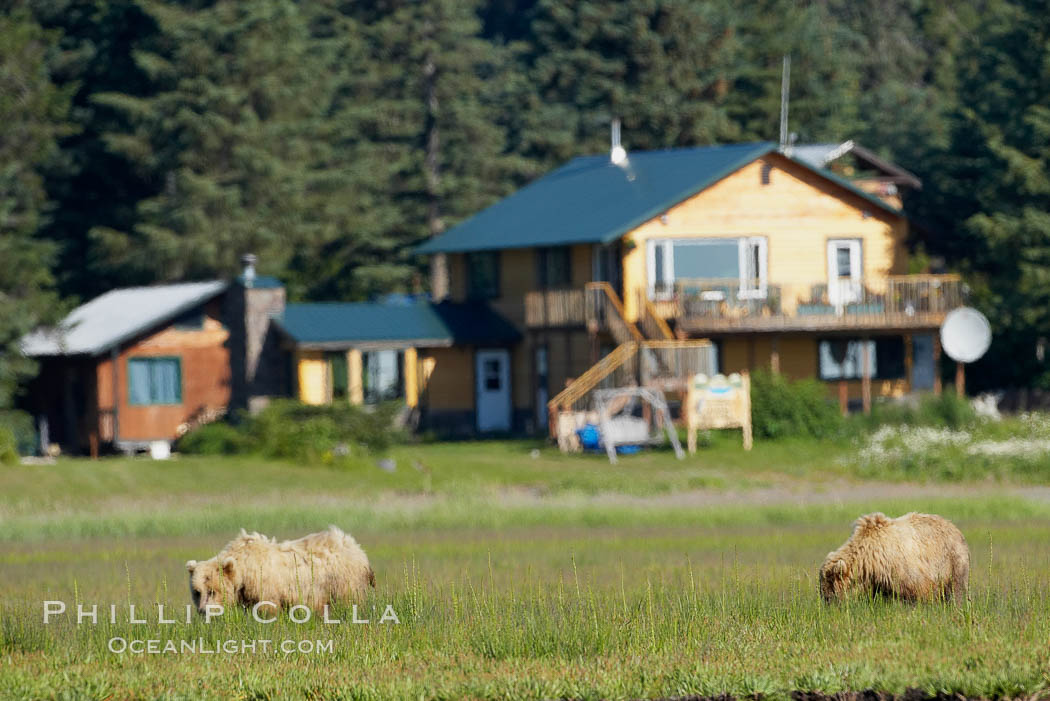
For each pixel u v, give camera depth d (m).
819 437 165.25
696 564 83.06
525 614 58.09
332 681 47.94
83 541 106.06
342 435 152.12
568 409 168.88
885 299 178.75
